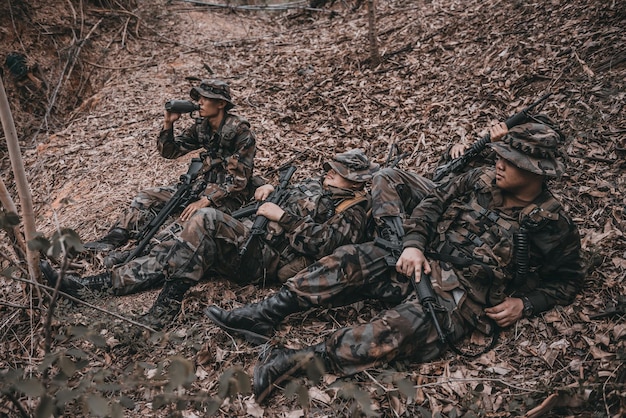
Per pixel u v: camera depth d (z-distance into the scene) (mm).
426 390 2797
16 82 7074
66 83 7273
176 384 2061
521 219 3000
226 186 3943
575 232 3014
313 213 3457
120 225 4125
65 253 2146
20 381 1978
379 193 3387
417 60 6164
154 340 2428
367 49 6785
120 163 5383
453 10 6914
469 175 3254
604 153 4094
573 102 4621
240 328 3133
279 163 4984
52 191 5270
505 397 2723
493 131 3662
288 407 2781
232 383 2064
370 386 2805
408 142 4961
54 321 3324
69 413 2721
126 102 6562
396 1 8086
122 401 2191
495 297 3037
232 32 8609
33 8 7449
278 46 7582
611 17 5250
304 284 3094
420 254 3051
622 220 3572
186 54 7609
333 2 8836
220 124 4059
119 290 3590
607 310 3029
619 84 4531
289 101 6039
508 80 5227
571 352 2891
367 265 3152
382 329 2828
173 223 3973
